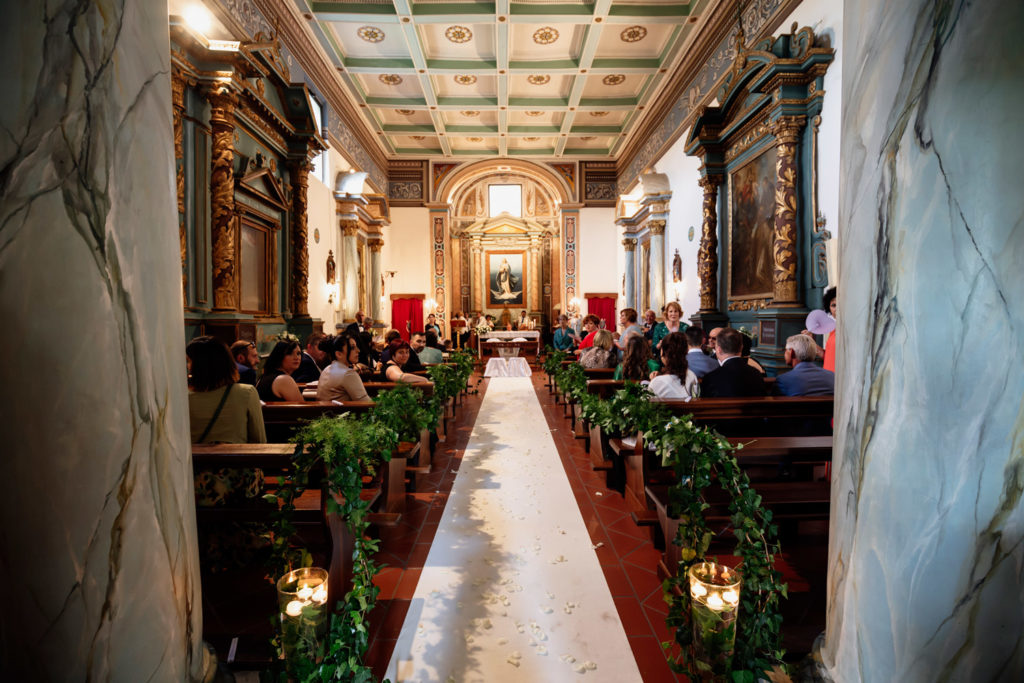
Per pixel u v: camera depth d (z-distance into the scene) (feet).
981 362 4.38
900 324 4.72
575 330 55.52
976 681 4.48
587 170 58.70
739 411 12.06
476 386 35.17
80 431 3.98
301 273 29.55
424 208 58.54
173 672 4.71
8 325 3.73
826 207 20.12
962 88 4.37
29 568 3.86
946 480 4.49
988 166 4.33
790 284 21.49
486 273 66.54
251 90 22.18
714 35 30.86
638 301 49.39
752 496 6.85
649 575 9.68
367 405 13.28
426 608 8.64
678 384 13.34
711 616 6.04
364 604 6.92
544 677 7.00
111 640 4.14
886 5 4.89
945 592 4.51
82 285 3.99
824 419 12.53
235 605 8.48
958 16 4.37
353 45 36.29
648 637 7.85
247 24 25.14
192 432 9.55
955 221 4.42
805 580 9.18
